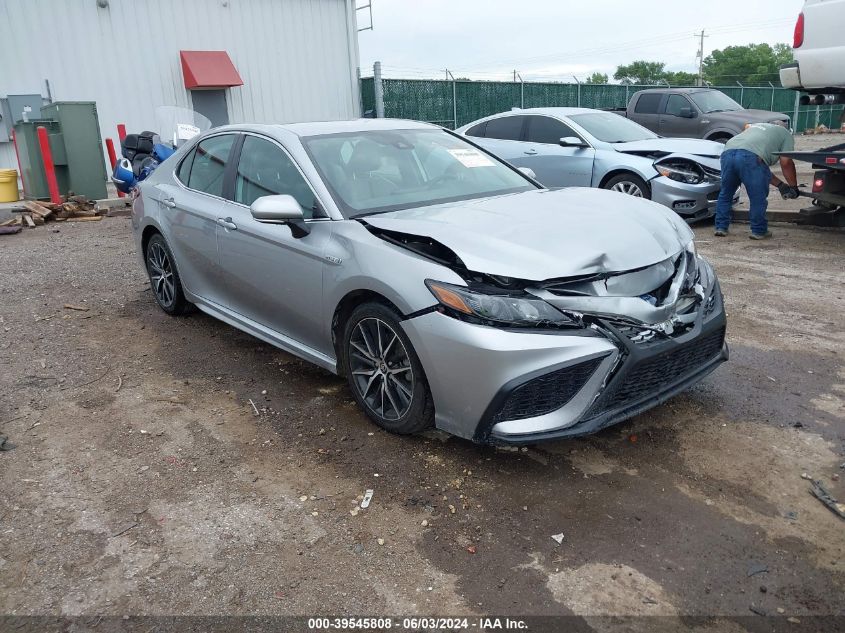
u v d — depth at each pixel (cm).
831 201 811
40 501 310
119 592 253
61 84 1599
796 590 244
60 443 362
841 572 252
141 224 557
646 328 307
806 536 272
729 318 527
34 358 482
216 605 245
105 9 1636
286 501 306
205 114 1817
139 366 465
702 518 285
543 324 296
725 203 825
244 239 429
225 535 283
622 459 331
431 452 343
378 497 307
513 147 1020
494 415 301
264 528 287
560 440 322
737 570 254
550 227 334
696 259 373
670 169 870
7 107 1522
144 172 1102
